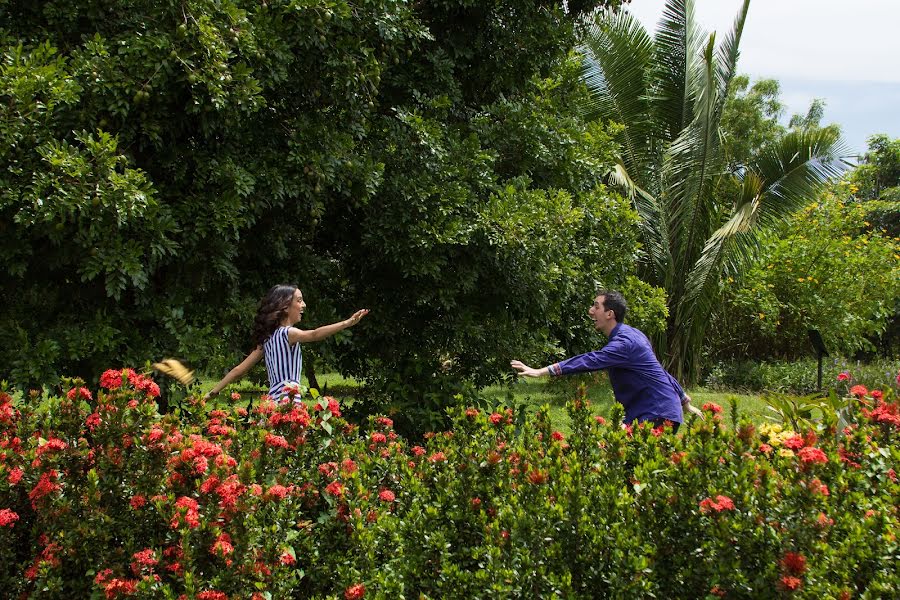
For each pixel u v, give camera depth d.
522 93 6.84
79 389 2.77
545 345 6.59
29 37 4.23
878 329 15.80
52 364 4.30
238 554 2.33
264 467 2.78
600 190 7.15
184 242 4.45
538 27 6.37
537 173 6.60
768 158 12.88
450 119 6.45
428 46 6.18
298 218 5.53
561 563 2.34
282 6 4.62
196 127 4.62
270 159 4.94
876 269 15.22
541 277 5.73
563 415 8.69
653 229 12.26
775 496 2.45
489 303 6.21
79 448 2.64
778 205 13.02
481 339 6.05
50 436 2.77
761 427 3.70
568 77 7.66
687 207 12.10
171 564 2.39
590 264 6.96
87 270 3.92
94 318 4.41
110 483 2.55
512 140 6.30
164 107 4.25
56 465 2.54
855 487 2.63
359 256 6.00
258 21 4.54
